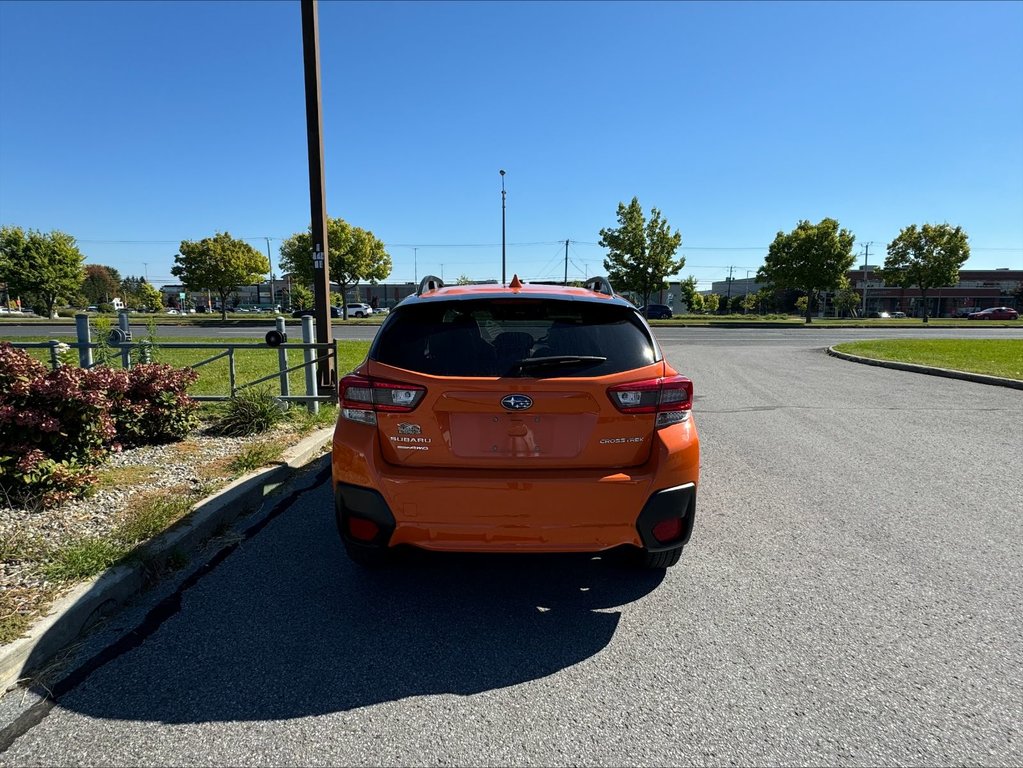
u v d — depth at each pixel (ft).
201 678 8.42
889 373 43.11
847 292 217.97
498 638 9.48
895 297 280.10
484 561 12.23
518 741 7.25
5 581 10.11
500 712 7.77
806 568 11.89
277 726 7.48
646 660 8.90
